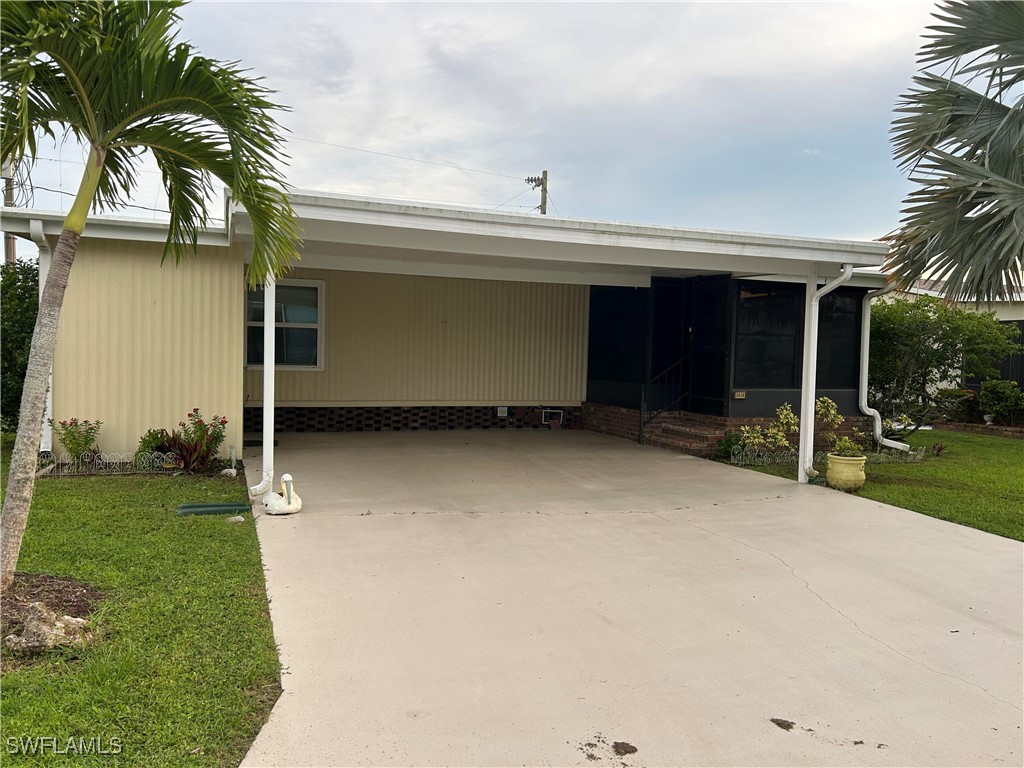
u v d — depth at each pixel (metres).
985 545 6.13
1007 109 6.93
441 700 3.23
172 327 8.50
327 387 12.30
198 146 4.40
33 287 8.91
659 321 11.84
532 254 7.62
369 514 6.62
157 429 8.47
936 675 3.70
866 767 2.83
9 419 8.64
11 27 3.40
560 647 3.86
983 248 6.67
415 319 12.83
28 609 3.63
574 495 7.79
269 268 5.22
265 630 3.86
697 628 4.20
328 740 2.87
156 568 4.66
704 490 8.20
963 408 14.94
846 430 11.44
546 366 13.84
